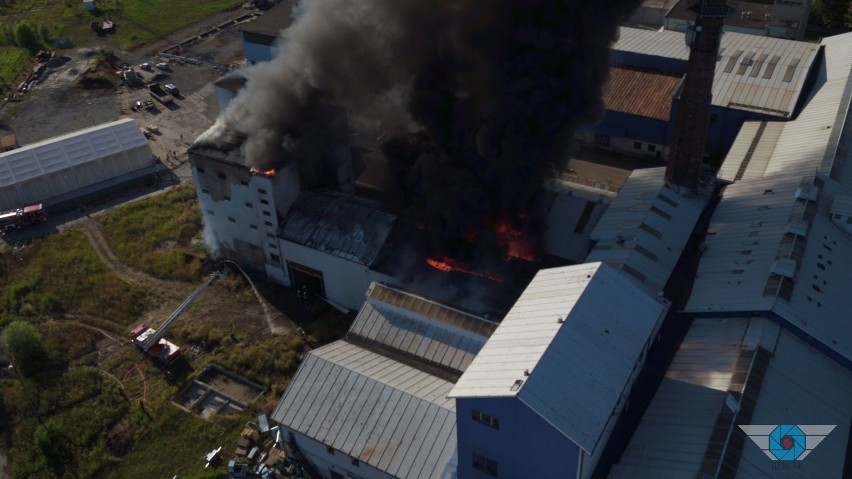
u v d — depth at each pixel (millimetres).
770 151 48094
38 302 45250
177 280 46844
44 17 90625
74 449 35156
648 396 31094
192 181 57469
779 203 41062
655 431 29047
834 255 37594
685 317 35406
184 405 37625
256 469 33500
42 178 54375
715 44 38438
